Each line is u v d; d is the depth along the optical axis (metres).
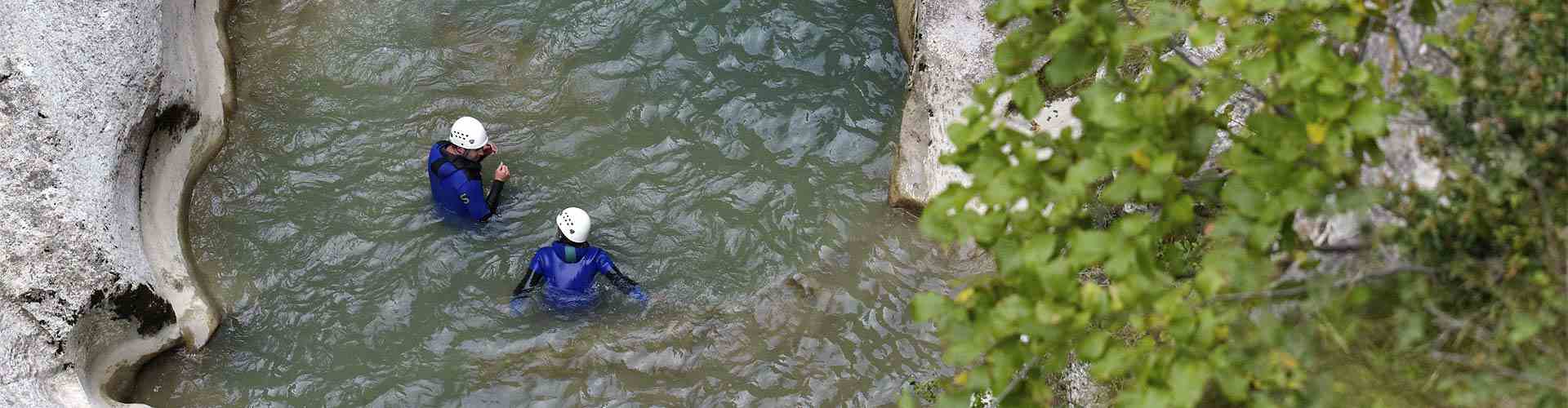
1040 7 3.08
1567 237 3.08
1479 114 3.29
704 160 7.91
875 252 7.28
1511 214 3.19
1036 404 3.25
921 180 7.41
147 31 7.37
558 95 8.31
